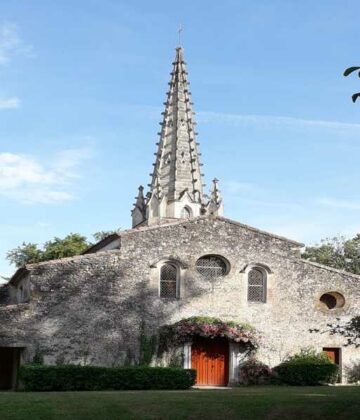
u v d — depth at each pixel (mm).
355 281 36500
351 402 20781
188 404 21125
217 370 33844
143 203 50500
